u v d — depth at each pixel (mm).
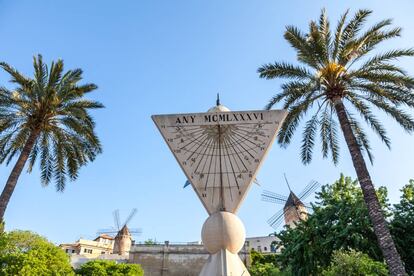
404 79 13945
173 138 7262
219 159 7066
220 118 7402
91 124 17859
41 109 16922
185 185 7250
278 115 7402
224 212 6324
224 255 5844
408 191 18797
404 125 14164
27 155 16297
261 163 7016
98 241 59812
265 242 60156
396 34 14797
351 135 14055
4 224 22203
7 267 20688
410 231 16297
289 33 15352
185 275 35656
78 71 18641
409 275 16125
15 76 16656
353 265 12625
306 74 15445
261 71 15750
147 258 36812
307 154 16094
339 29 15578
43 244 23766
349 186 19312
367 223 15344
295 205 44625
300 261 15984
